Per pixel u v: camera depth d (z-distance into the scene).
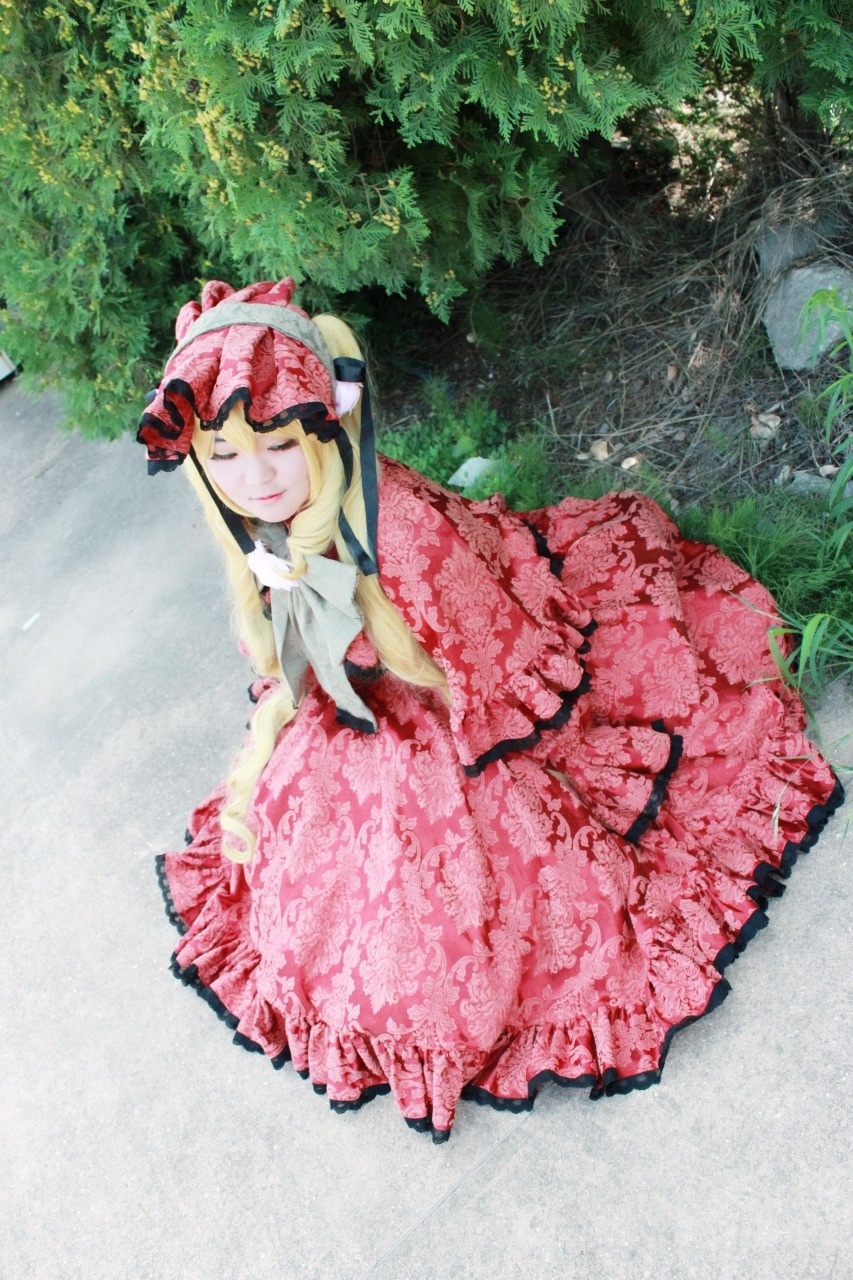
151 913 2.41
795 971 1.87
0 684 3.18
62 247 3.19
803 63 2.39
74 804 2.73
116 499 3.71
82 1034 2.23
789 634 2.26
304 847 2.02
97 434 3.55
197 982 2.17
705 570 2.40
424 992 1.85
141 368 3.34
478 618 1.83
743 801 2.06
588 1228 1.70
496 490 2.81
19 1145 2.09
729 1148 1.72
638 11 2.14
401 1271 1.74
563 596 2.10
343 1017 1.92
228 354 1.50
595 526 2.49
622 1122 1.80
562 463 2.96
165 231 3.15
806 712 2.17
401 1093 1.86
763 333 2.84
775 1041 1.81
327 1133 1.95
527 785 1.94
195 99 2.32
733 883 1.93
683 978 1.84
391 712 2.01
